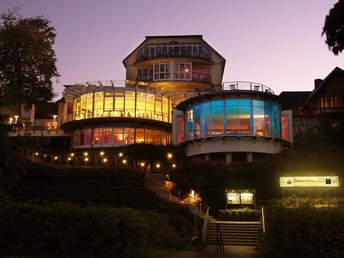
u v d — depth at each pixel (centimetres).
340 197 2581
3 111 5394
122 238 1321
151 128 4616
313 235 1238
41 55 4206
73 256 1318
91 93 4581
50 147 5003
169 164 3391
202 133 3503
